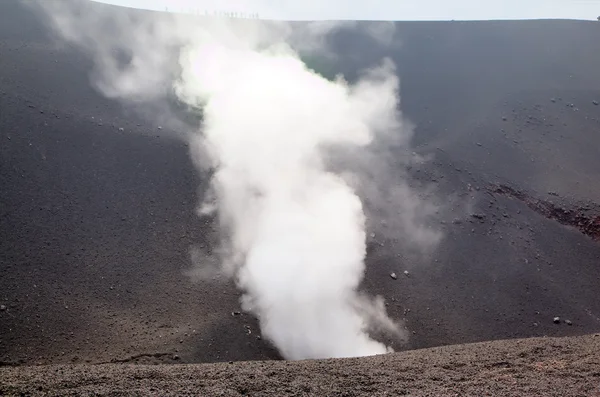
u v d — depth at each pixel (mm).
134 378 9633
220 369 10516
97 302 15938
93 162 21625
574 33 53500
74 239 18016
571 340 14148
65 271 16672
